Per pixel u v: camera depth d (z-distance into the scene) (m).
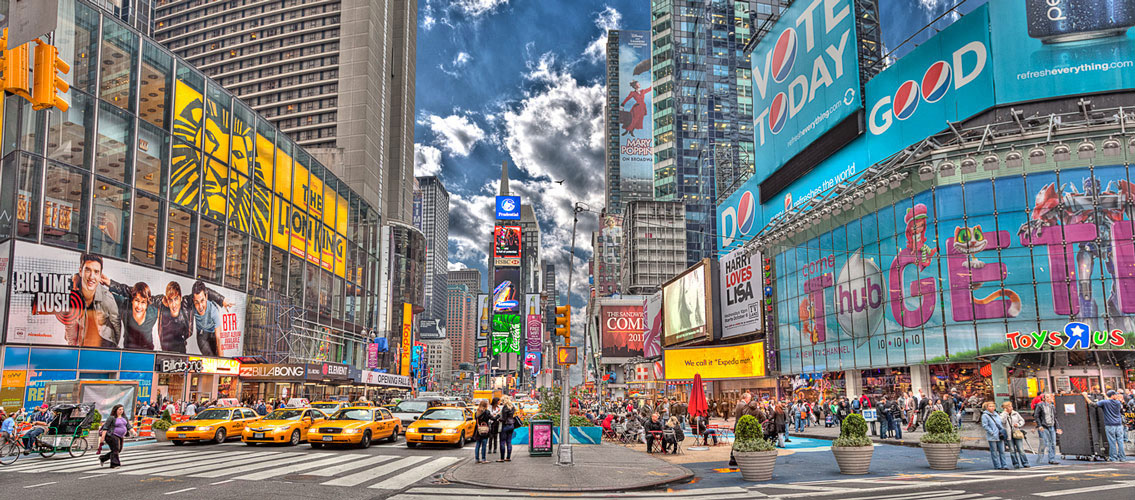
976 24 38.28
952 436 16.70
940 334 36.09
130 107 43.88
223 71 145.38
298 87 138.25
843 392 44.81
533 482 15.10
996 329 34.31
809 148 52.31
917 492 12.62
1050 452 17.00
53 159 38.47
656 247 149.00
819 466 18.30
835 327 45.06
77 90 40.03
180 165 47.94
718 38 168.88
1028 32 36.66
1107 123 33.97
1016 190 34.94
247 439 25.06
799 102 53.84
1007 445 16.91
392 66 158.75
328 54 138.25
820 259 47.19
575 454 21.78
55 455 21.66
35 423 23.66
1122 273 32.44
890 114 43.28
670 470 17.16
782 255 52.72
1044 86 36.00
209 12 150.25
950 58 39.50
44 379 37.12
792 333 50.62
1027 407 33.53
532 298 106.50
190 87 49.47
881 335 40.38
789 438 29.59
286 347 60.53
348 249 77.31
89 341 39.69
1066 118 35.41
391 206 158.12
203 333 49.34
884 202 40.91
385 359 90.81
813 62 51.84
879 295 40.81
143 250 44.19
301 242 65.50
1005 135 35.62
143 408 35.25
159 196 45.84
